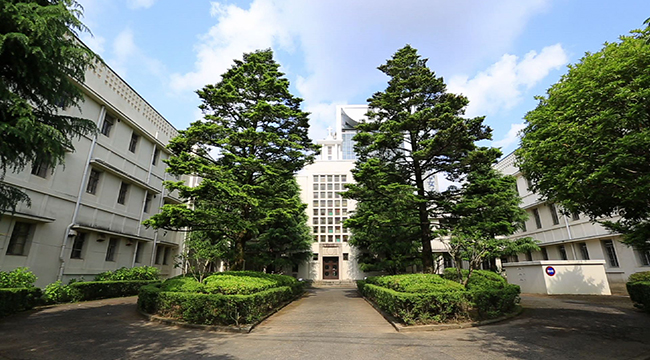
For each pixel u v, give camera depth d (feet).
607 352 17.76
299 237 81.15
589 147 18.80
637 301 31.09
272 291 32.50
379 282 39.17
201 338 21.95
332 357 17.74
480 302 26.66
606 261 59.47
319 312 34.53
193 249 48.42
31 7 18.26
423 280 30.14
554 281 47.01
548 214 74.02
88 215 46.44
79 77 22.82
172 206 34.45
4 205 21.47
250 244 81.87
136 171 58.03
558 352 17.90
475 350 18.65
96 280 45.85
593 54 23.50
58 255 40.93
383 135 40.01
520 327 24.35
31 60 18.93
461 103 39.45
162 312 28.17
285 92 45.47
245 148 42.93
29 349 18.53
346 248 97.40
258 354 18.31
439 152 39.47
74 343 19.98
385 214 39.96
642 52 18.29
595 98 19.48
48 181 39.91
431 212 42.39
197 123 40.91
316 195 104.63
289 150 43.88
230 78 45.06
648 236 23.76
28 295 31.89
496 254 61.11
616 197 19.69
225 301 25.57
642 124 18.28
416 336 22.47
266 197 43.14
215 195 36.32
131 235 54.13
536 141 23.38
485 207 36.94
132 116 56.75
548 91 27.76
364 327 26.18
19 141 19.08
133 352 18.35
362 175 37.83
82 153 45.37
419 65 47.44
